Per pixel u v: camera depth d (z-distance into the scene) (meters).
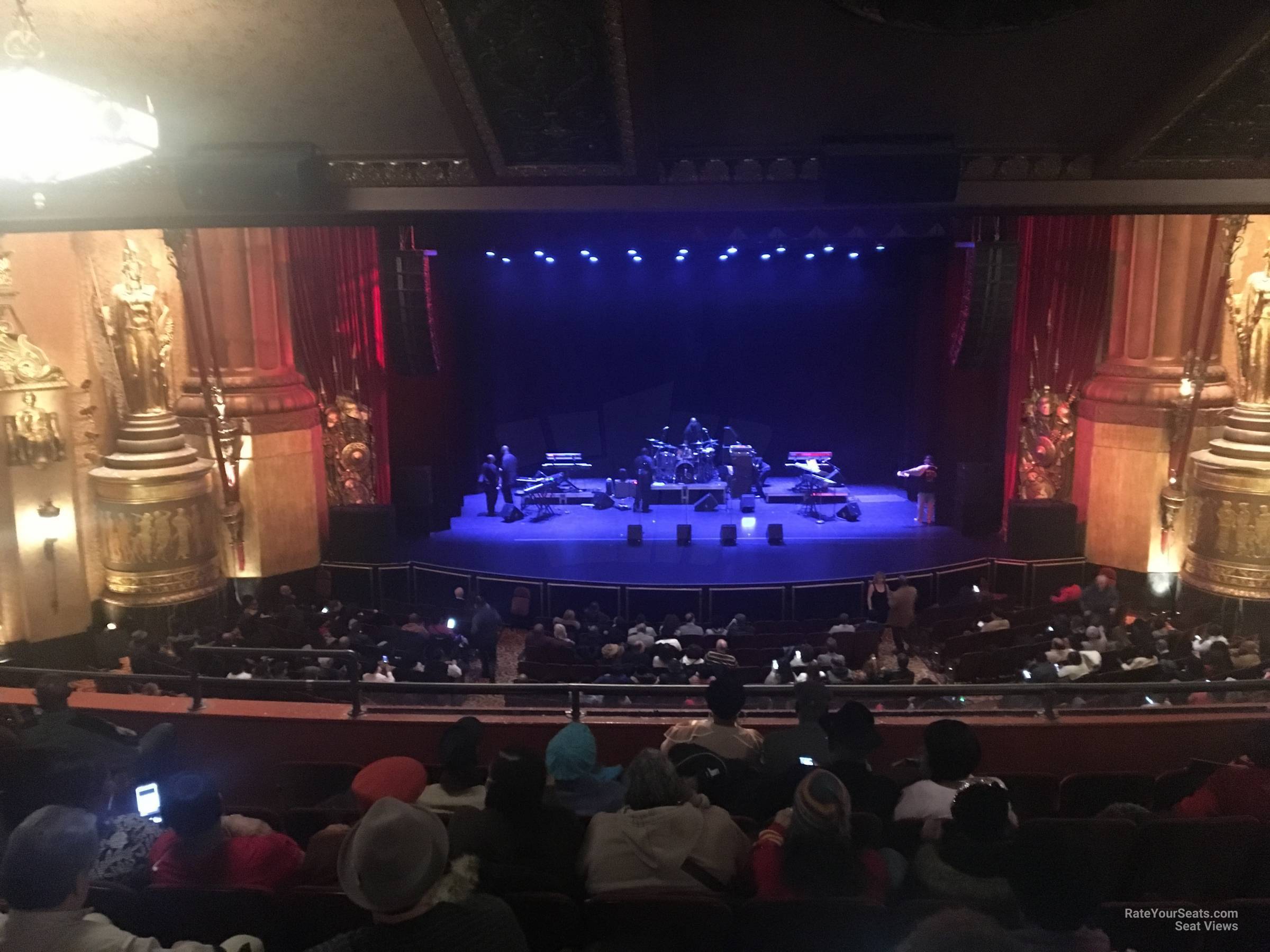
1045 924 3.26
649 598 17.81
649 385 26.50
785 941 3.75
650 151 7.14
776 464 26.80
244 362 18.27
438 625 15.75
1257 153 7.05
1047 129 7.09
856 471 26.58
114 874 4.48
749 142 7.35
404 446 21.22
